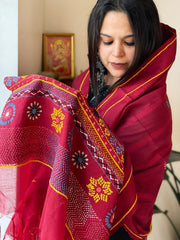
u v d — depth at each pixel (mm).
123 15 878
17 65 1184
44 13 1804
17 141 832
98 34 943
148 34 929
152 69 1000
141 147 1021
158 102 1011
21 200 897
